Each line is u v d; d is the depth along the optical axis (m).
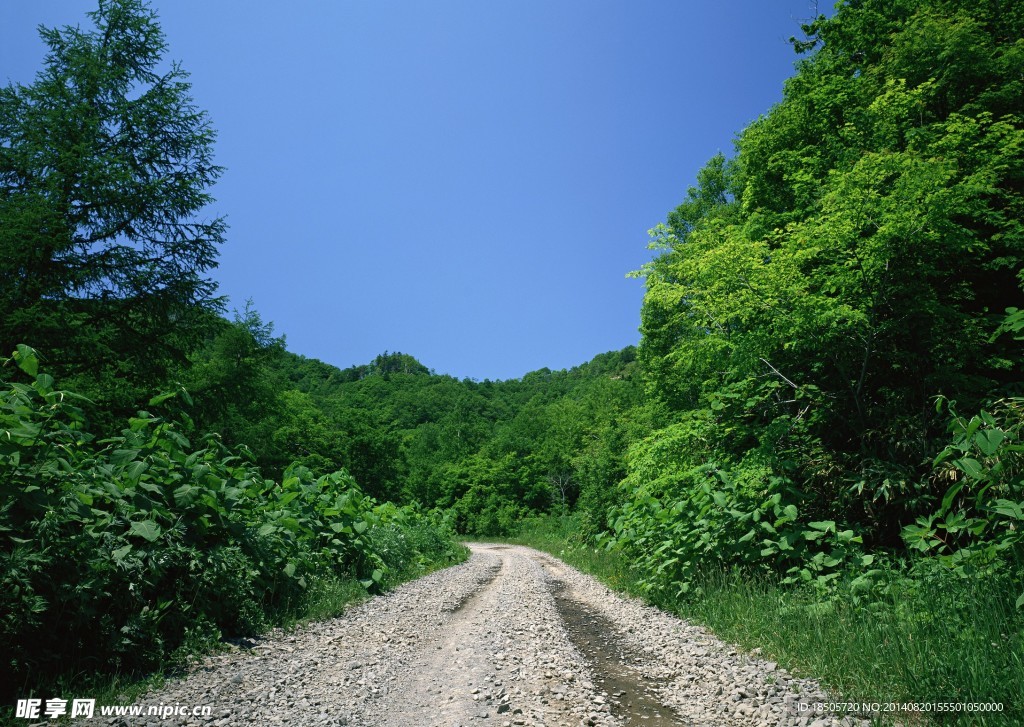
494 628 7.39
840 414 9.55
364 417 54.03
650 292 10.09
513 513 58.53
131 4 14.31
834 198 8.23
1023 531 5.46
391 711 4.24
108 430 12.30
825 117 12.44
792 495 8.63
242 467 8.62
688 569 9.00
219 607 6.35
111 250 12.99
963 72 10.54
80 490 5.02
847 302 8.73
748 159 14.17
